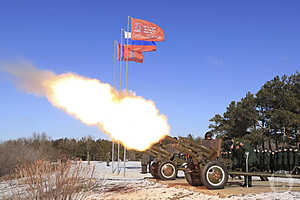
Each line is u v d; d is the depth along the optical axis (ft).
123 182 52.95
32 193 25.00
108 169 88.69
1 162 75.92
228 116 112.16
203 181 37.81
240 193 34.76
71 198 25.84
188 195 37.22
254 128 106.11
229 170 42.39
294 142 89.10
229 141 45.96
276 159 52.01
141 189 44.01
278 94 105.60
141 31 75.56
